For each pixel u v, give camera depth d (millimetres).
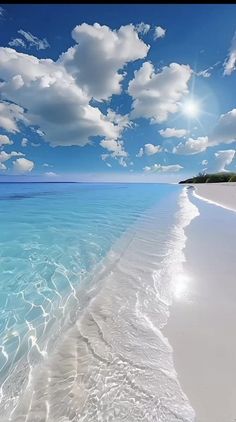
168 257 5074
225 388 1884
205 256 5012
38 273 4617
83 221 9773
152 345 2422
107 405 1795
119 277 4188
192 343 2414
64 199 19641
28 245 6426
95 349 2436
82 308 3271
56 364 2273
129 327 2760
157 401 1799
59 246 6324
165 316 2926
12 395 1985
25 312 3291
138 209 13281
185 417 1662
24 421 1737
